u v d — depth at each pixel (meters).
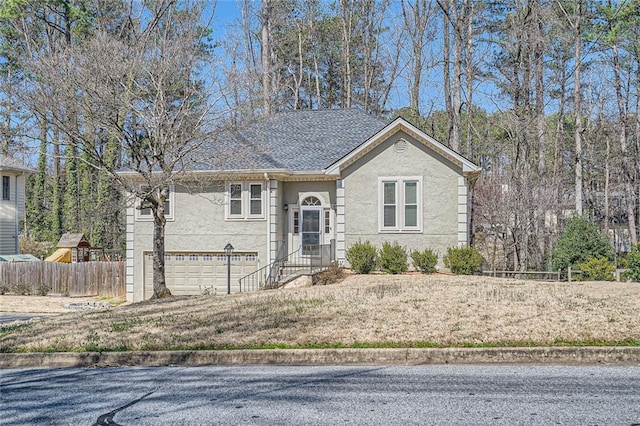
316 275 20.28
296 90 41.00
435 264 21.17
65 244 33.59
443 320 11.05
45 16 36.00
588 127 41.09
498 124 37.78
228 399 7.23
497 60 34.59
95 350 9.93
